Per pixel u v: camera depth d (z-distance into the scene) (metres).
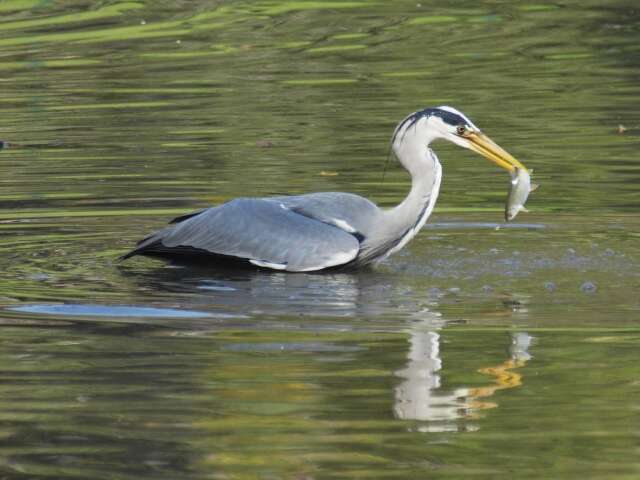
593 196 17.16
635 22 30.64
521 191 14.32
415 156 14.52
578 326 11.73
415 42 29.28
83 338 11.55
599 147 19.67
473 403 9.77
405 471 8.54
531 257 14.52
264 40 29.84
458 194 17.69
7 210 16.81
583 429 9.20
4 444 9.09
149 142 20.55
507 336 11.45
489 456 8.75
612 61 26.44
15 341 11.48
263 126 21.48
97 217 16.48
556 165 18.72
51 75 26.48
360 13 32.94
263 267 14.49
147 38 30.31
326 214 14.68
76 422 9.48
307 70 26.48
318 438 9.13
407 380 10.28
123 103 23.70
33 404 9.85
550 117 21.77
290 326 11.91
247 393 10.03
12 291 13.27
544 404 9.73
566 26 30.52
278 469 8.59
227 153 19.72
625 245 14.95
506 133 20.67
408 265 14.40
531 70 25.86
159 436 9.20
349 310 12.48
